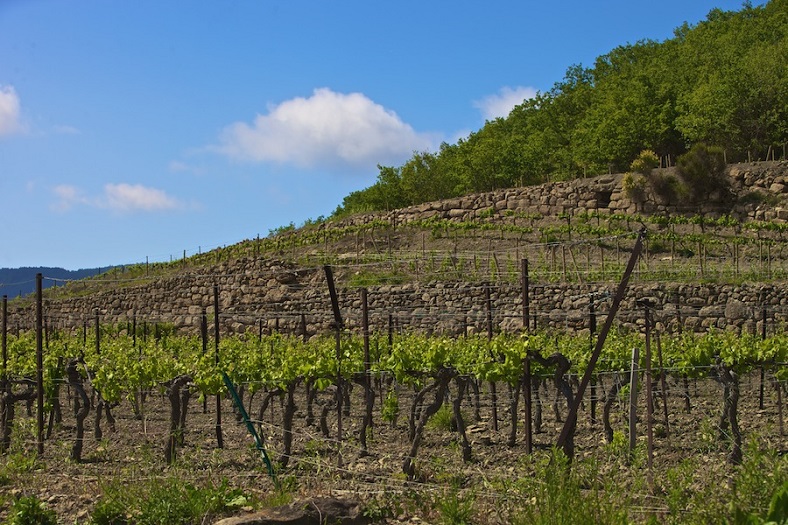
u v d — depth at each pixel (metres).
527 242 32.91
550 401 15.34
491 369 11.45
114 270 42.31
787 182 32.50
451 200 38.47
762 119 39.19
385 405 14.37
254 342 20.95
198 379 12.87
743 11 65.44
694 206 33.88
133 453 12.88
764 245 29.11
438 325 25.41
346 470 10.44
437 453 12.45
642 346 15.21
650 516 7.35
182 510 8.73
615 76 62.31
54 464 12.23
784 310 21.58
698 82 47.50
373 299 27.28
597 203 35.84
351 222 40.50
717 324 22.11
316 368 12.12
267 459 10.48
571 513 7.27
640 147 45.75
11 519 8.77
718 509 7.17
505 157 50.09
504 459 11.79
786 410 14.78
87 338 23.77
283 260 31.25
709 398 15.98
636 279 25.30
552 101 67.88
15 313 36.09
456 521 8.05
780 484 7.17
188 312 31.88
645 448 10.86
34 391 14.48
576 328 23.64
